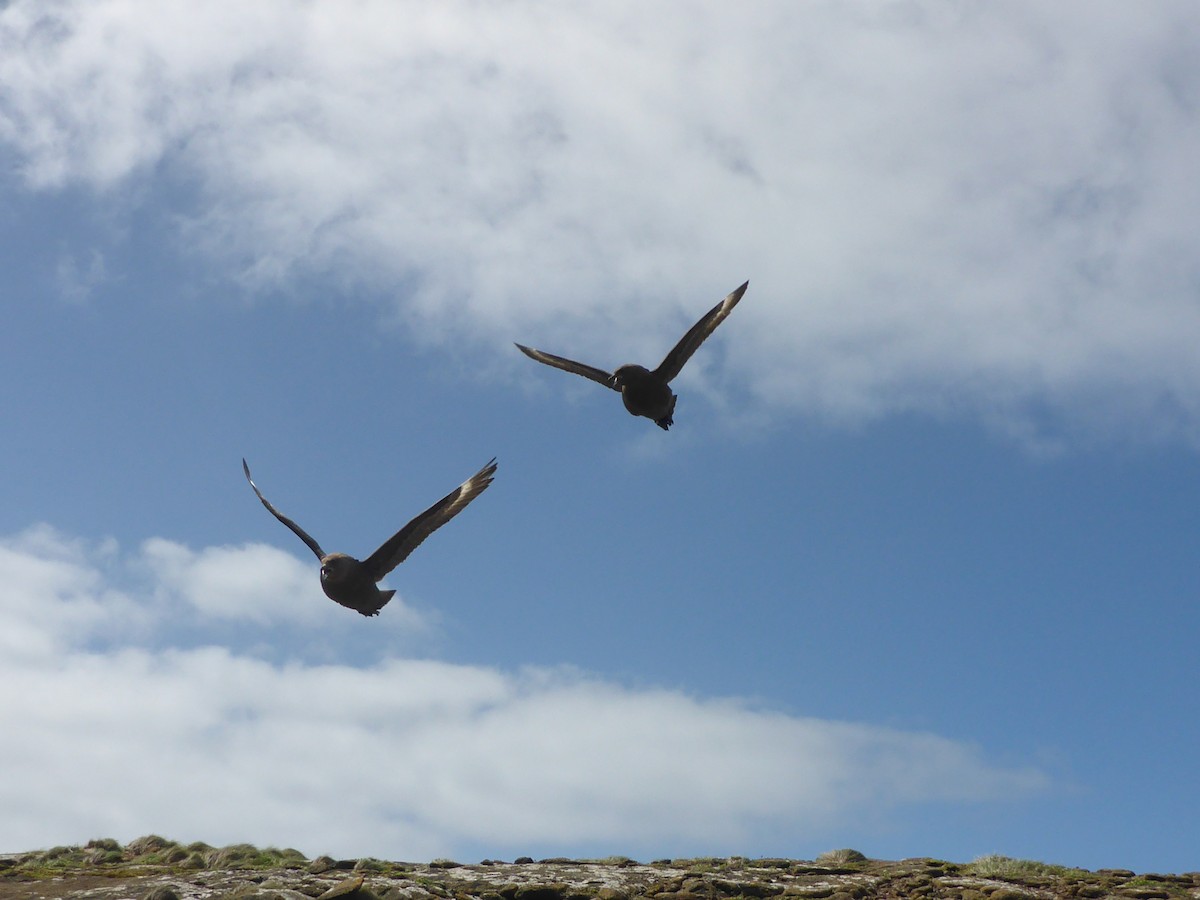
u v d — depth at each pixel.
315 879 18.34
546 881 18.88
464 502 13.63
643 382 15.83
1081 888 18.91
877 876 20.00
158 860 20.98
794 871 20.52
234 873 19.05
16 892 18.09
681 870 20.42
